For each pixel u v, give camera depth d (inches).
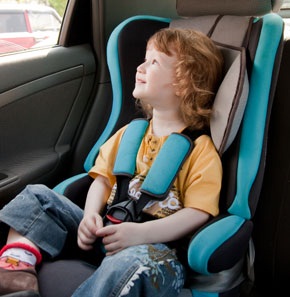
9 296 30.0
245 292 52.0
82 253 42.6
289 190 46.3
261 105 39.4
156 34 43.4
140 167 42.9
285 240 48.3
